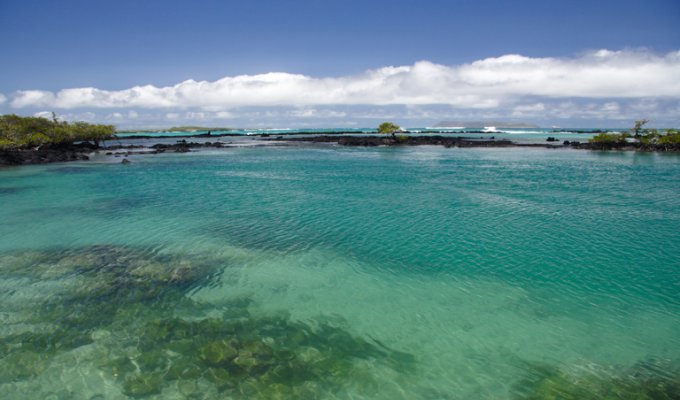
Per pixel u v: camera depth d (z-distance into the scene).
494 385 8.82
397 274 14.72
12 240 18.23
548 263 15.53
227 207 25.39
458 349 10.15
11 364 9.23
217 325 11.17
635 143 77.19
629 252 16.64
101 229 20.11
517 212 23.78
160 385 8.62
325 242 18.23
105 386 8.57
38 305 12.06
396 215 23.19
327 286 13.75
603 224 20.91
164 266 15.28
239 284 13.86
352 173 43.09
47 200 27.47
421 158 62.16
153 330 10.84
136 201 27.25
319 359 9.70
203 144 96.69
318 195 29.62
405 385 8.81
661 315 11.64
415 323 11.38
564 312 11.88
